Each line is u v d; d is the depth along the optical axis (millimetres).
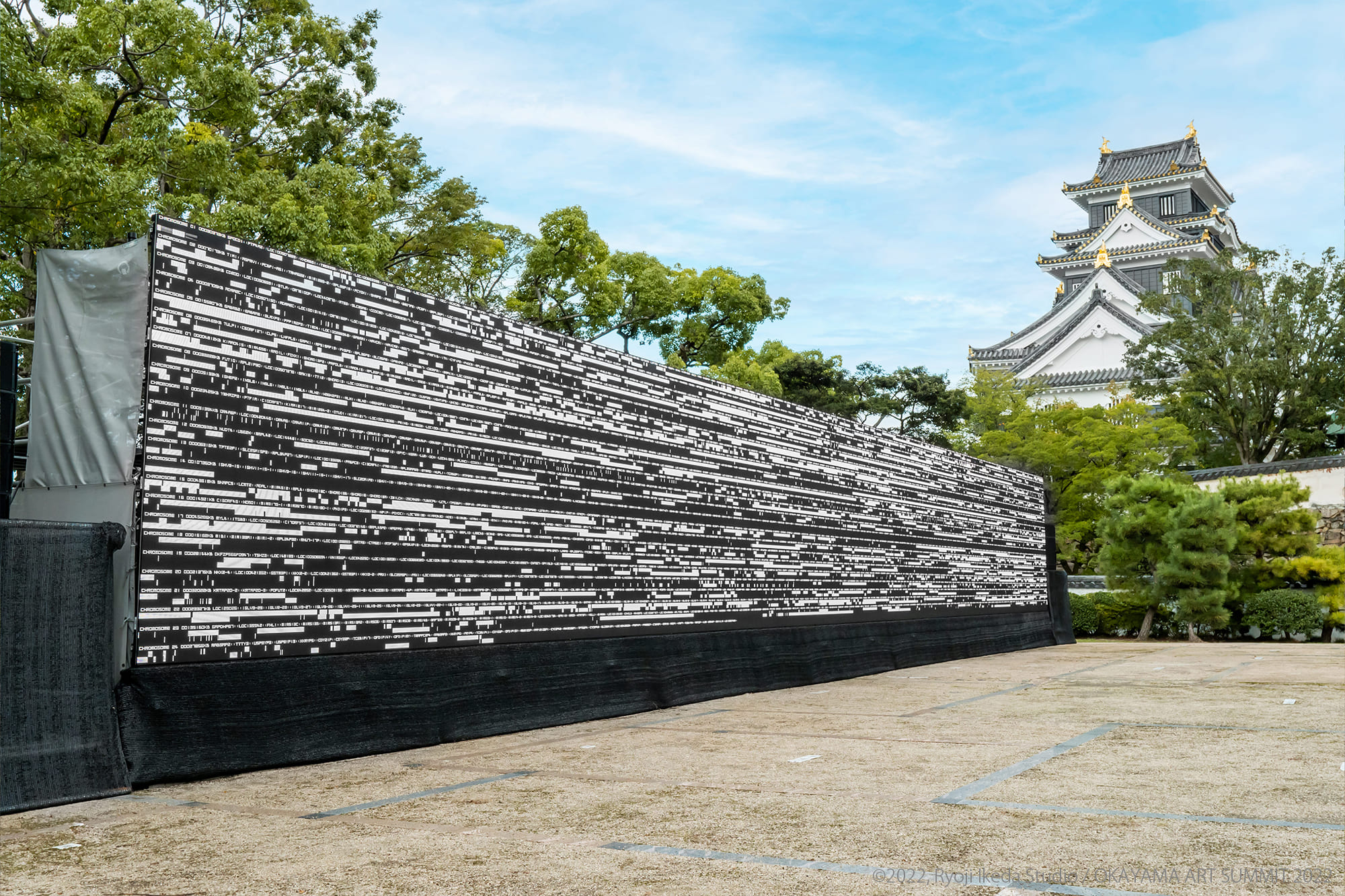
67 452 5125
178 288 4973
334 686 5598
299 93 17047
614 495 7918
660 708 8086
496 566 6754
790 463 10391
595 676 7516
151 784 4703
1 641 4191
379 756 5723
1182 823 3789
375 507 5926
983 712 7555
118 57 11406
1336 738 6027
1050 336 42719
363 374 5914
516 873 3180
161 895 2994
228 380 5168
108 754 4523
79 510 5043
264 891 3014
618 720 7410
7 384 5508
